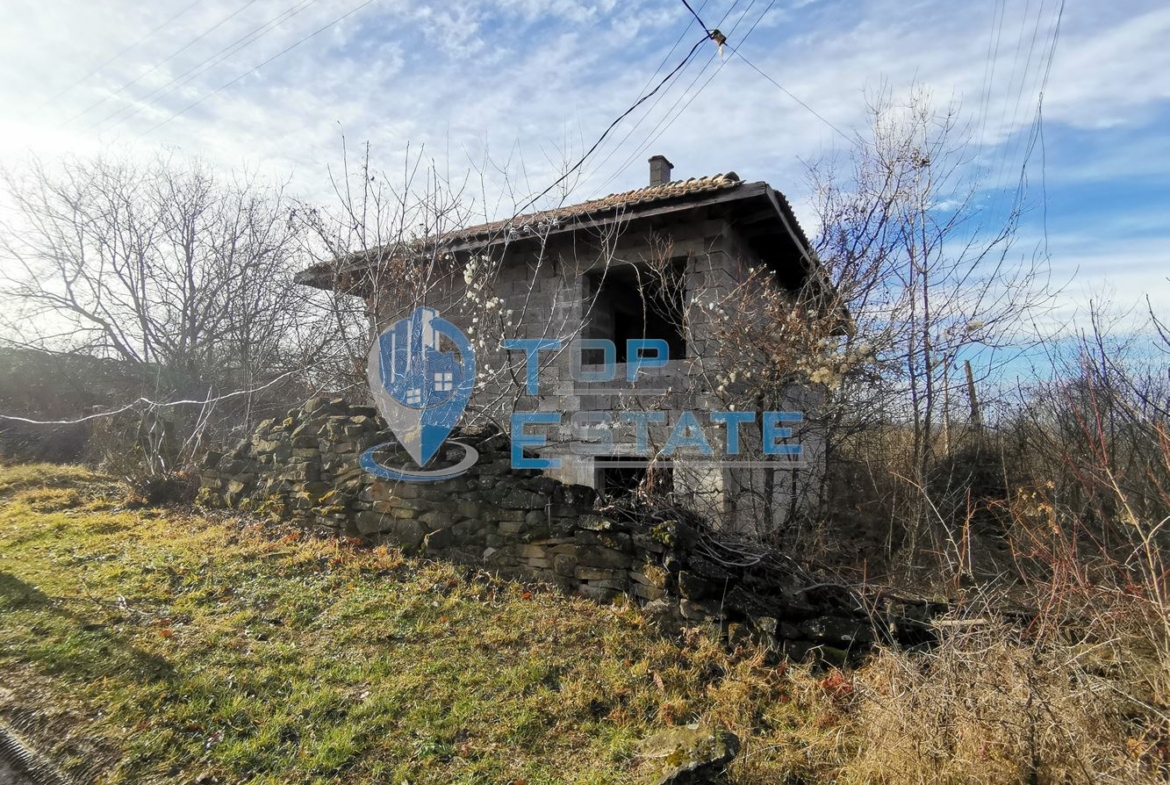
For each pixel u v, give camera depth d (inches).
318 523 228.8
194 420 426.0
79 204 502.6
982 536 290.2
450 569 194.7
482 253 308.0
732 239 315.3
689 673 145.2
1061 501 235.3
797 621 160.4
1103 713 110.7
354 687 136.2
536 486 196.4
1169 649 116.9
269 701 129.8
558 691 137.6
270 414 426.6
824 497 296.2
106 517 258.7
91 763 110.7
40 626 157.4
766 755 119.3
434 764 113.3
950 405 335.6
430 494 211.5
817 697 136.1
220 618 166.1
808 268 325.1
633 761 115.7
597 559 182.4
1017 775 102.3
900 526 310.3
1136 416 211.6
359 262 296.8
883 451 323.0
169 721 122.2
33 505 281.9
